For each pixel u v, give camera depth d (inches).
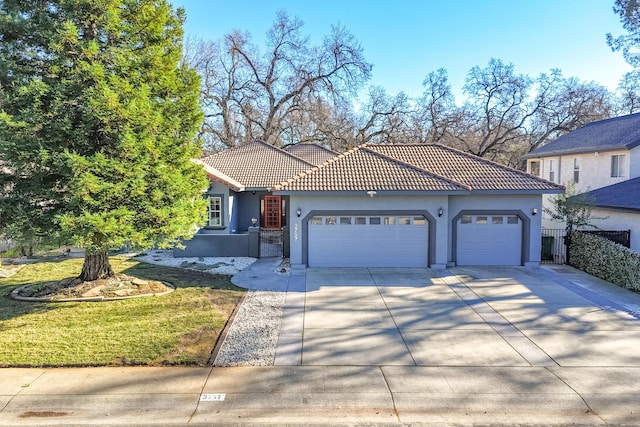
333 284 539.5
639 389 274.7
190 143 496.7
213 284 536.1
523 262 642.8
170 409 249.4
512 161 1834.4
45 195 435.8
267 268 629.9
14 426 233.1
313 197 621.3
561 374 295.7
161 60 461.1
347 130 1668.3
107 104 402.6
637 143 830.5
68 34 398.6
